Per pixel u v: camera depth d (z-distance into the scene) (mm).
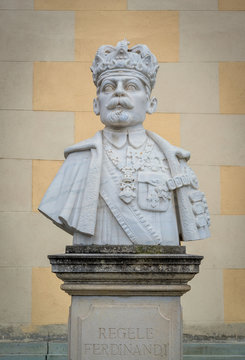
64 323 7480
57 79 7871
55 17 7957
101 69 5316
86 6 7977
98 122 7840
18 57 7871
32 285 7523
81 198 5105
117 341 4852
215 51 7945
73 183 5172
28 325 7445
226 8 7957
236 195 7730
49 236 7613
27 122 7785
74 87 7871
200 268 7578
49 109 7820
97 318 4867
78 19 7957
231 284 7574
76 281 4871
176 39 7945
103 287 4832
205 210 5320
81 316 4887
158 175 5160
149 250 4887
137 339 4859
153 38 7945
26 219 7629
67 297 7531
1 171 7676
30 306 7484
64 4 7969
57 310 7504
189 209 5219
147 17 7969
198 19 7949
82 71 7895
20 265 7547
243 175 7777
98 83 5375
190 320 7484
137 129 5340
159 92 7867
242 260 7617
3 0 7949
